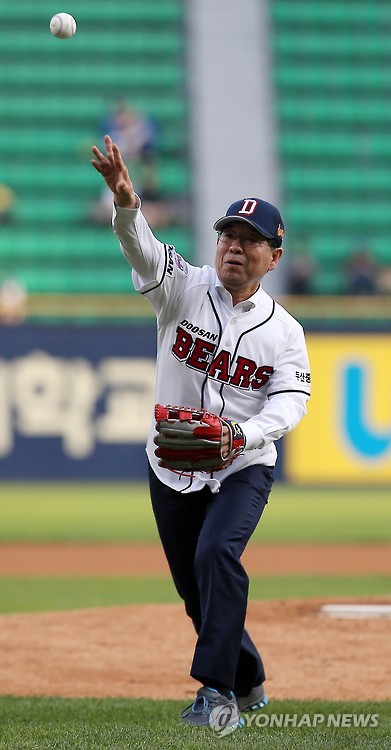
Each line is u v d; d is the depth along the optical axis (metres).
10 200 76.56
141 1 87.50
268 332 14.85
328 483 58.81
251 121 83.62
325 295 74.44
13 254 74.31
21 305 59.75
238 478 14.76
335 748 12.95
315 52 87.56
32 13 85.12
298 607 25.77
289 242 77.12
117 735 13.63
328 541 40.62
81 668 19.97
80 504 50.66
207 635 13.98
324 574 32.81
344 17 89.06
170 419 13.88
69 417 57.62
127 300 60.19
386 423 58.81
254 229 14.51
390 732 14.40
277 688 18.44
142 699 17.31
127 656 20.98
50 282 73.25
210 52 86.44
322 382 58.59
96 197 77.75
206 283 14.89
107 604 27.05
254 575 32.59
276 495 56.16
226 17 88.06
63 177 78.38
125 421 58.09
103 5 86.75
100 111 81.81
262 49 87.19
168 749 12.70
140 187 77.31
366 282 70.44
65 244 75.12
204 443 13.73
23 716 15.58
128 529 43.09
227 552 14.02
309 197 80.50
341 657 20.81
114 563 35.19
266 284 73.44
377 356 58.81
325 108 85.06
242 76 85.56
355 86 86.44
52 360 57.44
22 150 79.25
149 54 85.38
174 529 15.21
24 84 82.25
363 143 83.81
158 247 14.48
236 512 14.40
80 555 36.97
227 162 81.06
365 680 19.06
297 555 37.09
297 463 58.66
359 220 79.69
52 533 42.00
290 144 82.94
